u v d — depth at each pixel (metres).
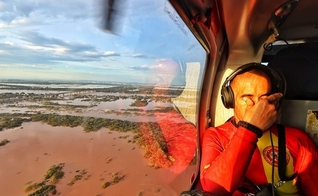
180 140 0.78
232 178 0.63
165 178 0.67
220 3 0.67
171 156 0.73
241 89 0.75
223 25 0.81
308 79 0.87
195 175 0.88
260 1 0.66
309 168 0.75
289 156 0.75
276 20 0.77
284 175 0.74
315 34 0.88
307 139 0.79
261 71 0.74
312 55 0.87
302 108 0.86
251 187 0.76
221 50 0.93
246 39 0.89
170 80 0.75
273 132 0.78
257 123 0.65
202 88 0.92
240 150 0.63
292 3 0.68
